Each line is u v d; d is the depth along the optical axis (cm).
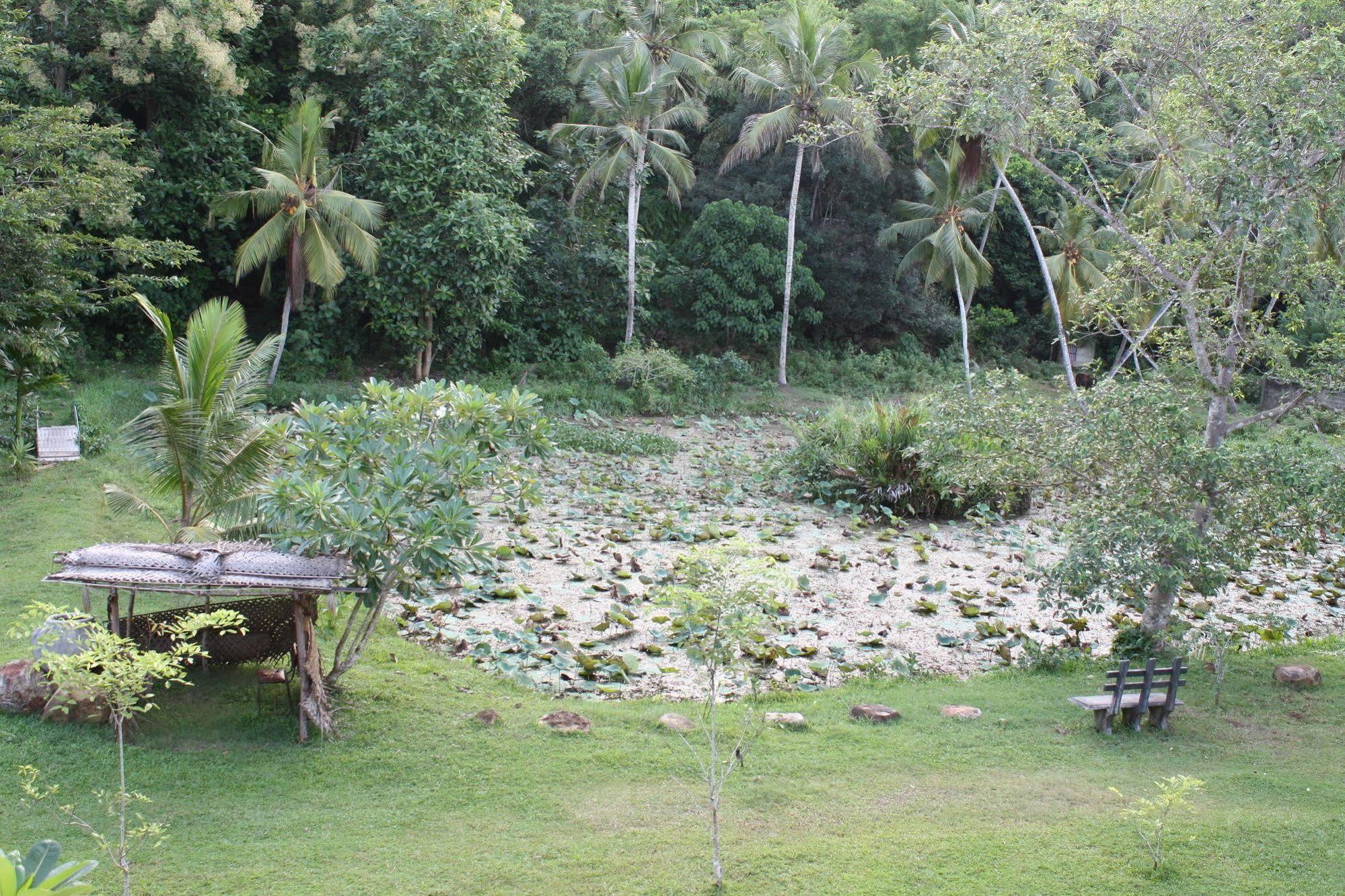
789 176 2980
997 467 900
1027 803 588
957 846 528
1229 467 777
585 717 705
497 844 528
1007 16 970
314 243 2052
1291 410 926
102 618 820
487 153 2303
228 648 707
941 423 937
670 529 1356
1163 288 952
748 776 619
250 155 2305
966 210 2647
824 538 1395
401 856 513
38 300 1353
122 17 1983
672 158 2627
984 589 1170
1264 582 1138
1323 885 492
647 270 2784
